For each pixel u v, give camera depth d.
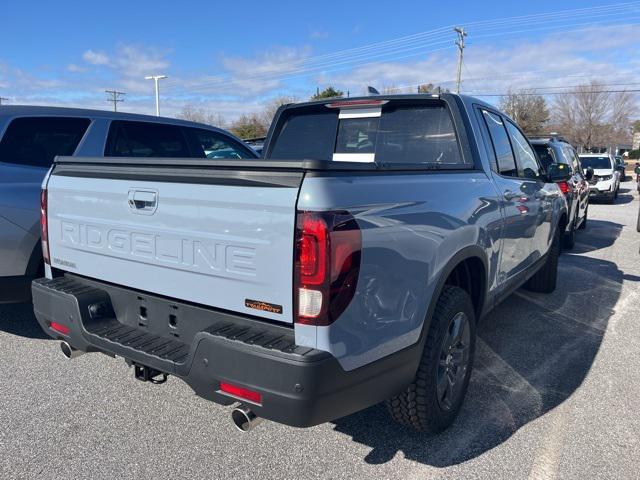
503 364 4.23
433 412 2.98
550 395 3.69
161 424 3.28
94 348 2.88
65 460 2.90
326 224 2.12
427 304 2.77
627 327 5.16
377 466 2.87
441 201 2.96
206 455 2.96
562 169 5.07
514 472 2.81
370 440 3.12
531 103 65.62
